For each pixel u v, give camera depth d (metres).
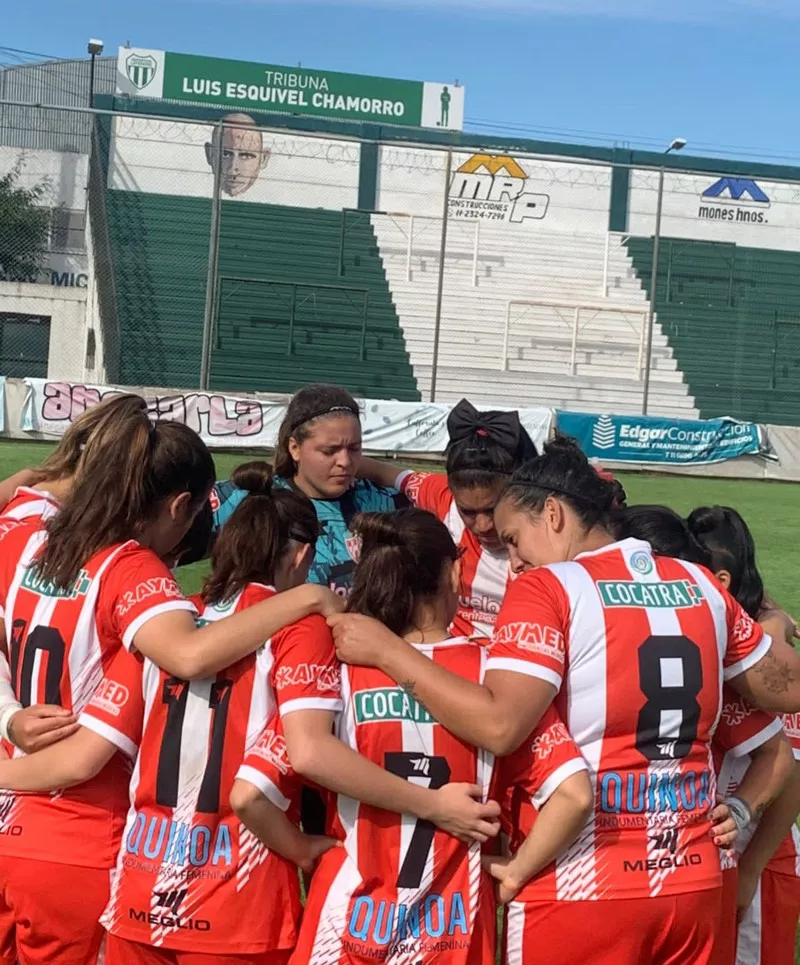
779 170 29.50
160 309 24.03
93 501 2.55
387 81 34.41
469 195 28.27
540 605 2.29
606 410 24.19
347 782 2.24
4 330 28.03
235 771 2.39
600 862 2.27
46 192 32.47
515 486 2.57
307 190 27.78
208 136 27.22
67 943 2.50
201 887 2.36
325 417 3.55
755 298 27.52
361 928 2.27
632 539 2.48
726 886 2.50
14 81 36.09
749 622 2.48
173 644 2.38
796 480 21.08
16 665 2.59
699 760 2.37
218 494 3.46
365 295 24.33
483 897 2.33
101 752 2.43
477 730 2.21
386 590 2.38
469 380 23.84
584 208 28.73
